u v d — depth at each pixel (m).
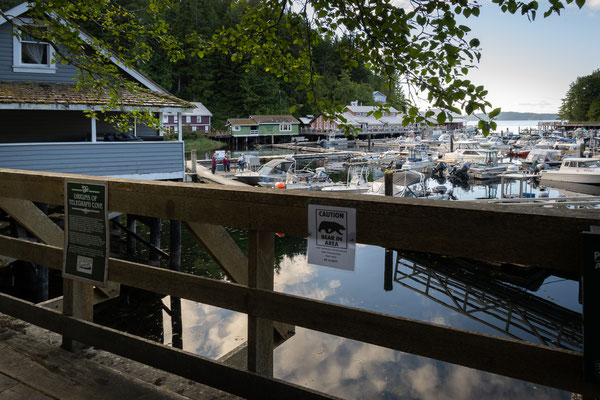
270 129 72.75
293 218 1.70
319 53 101.06
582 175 30.88
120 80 7.08
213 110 82.88
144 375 2.19
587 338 1.18
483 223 1.37
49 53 13.34
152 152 13.53
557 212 1.29
